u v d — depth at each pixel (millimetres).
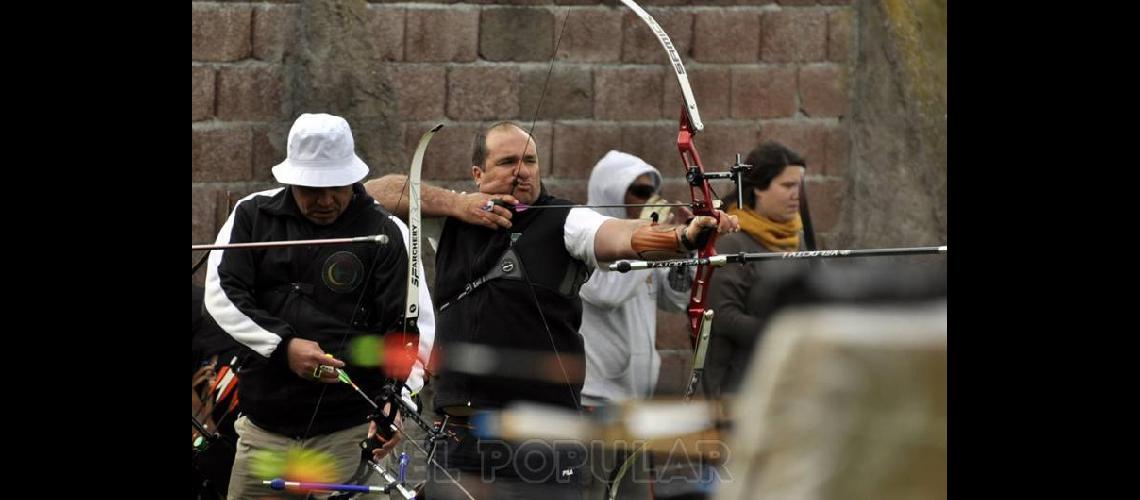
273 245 13633
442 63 20516
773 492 5660
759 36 21219
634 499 11945
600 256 14000
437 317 14812
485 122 20672
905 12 20750
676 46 21062
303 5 20203
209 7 20078
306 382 14086
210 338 15516
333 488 13500
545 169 20859
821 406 5609
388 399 13797
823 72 21438
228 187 20234
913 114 20781
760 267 11203
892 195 20797
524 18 20656
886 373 5594
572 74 20844
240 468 14430
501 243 14344
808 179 21094
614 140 20953
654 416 11875
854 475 5582
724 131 21172
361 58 20281
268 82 20266
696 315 12688
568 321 14328
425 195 14719
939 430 5570
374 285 14242
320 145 14031
